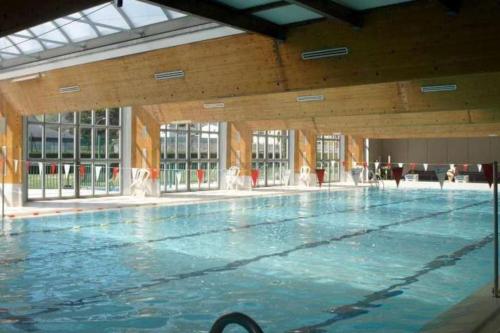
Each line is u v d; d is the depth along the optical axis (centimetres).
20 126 1349
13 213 1201
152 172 1694
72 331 428
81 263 691
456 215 1332
